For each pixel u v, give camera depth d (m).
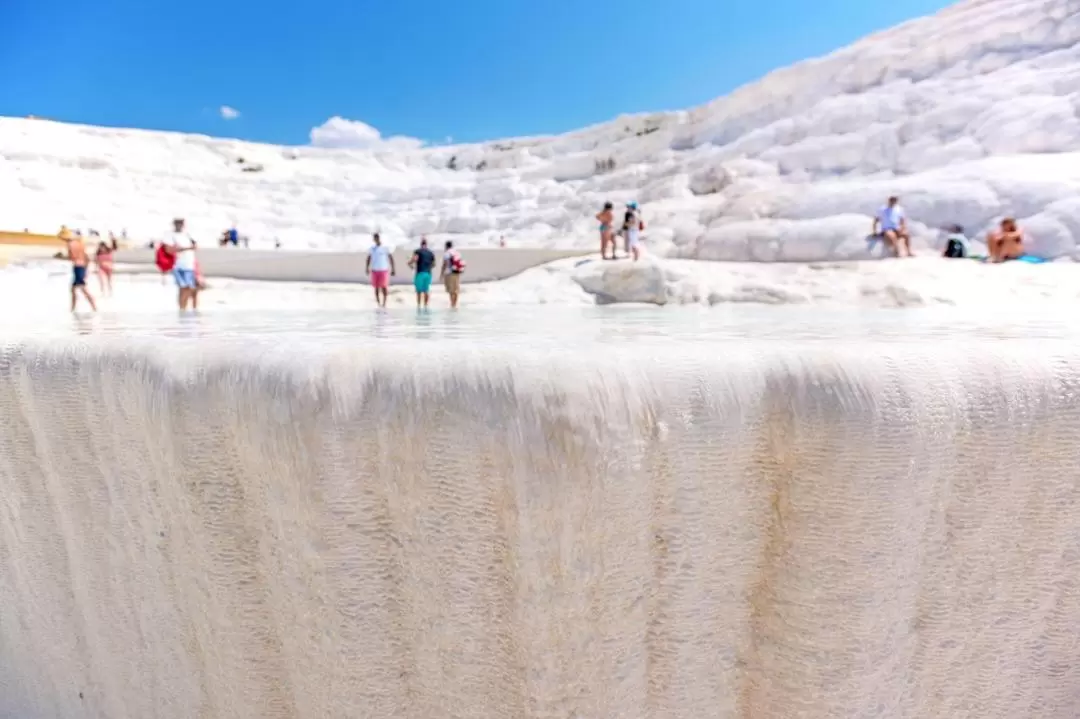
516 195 26.52
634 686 1.41
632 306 8.68
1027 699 1.53
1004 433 1.35
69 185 25.52
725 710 1.47
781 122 16.42
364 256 13.76
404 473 1.35
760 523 1.39
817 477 1.32
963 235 9.87
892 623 1.39
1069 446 1.38
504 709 1.44
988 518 1.40
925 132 13.05
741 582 1.41
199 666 1.70
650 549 1.35
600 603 1.35
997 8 14.13
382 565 1.43
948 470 1.35
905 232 9.96
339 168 31.81
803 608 1.38
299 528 1.44
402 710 1.51
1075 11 12.80
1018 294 6.78
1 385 1.71
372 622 1.45
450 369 1.33
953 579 1.43
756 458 1.35
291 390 1.38
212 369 1.46
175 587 1.65
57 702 1.99
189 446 1.49
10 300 8.86
